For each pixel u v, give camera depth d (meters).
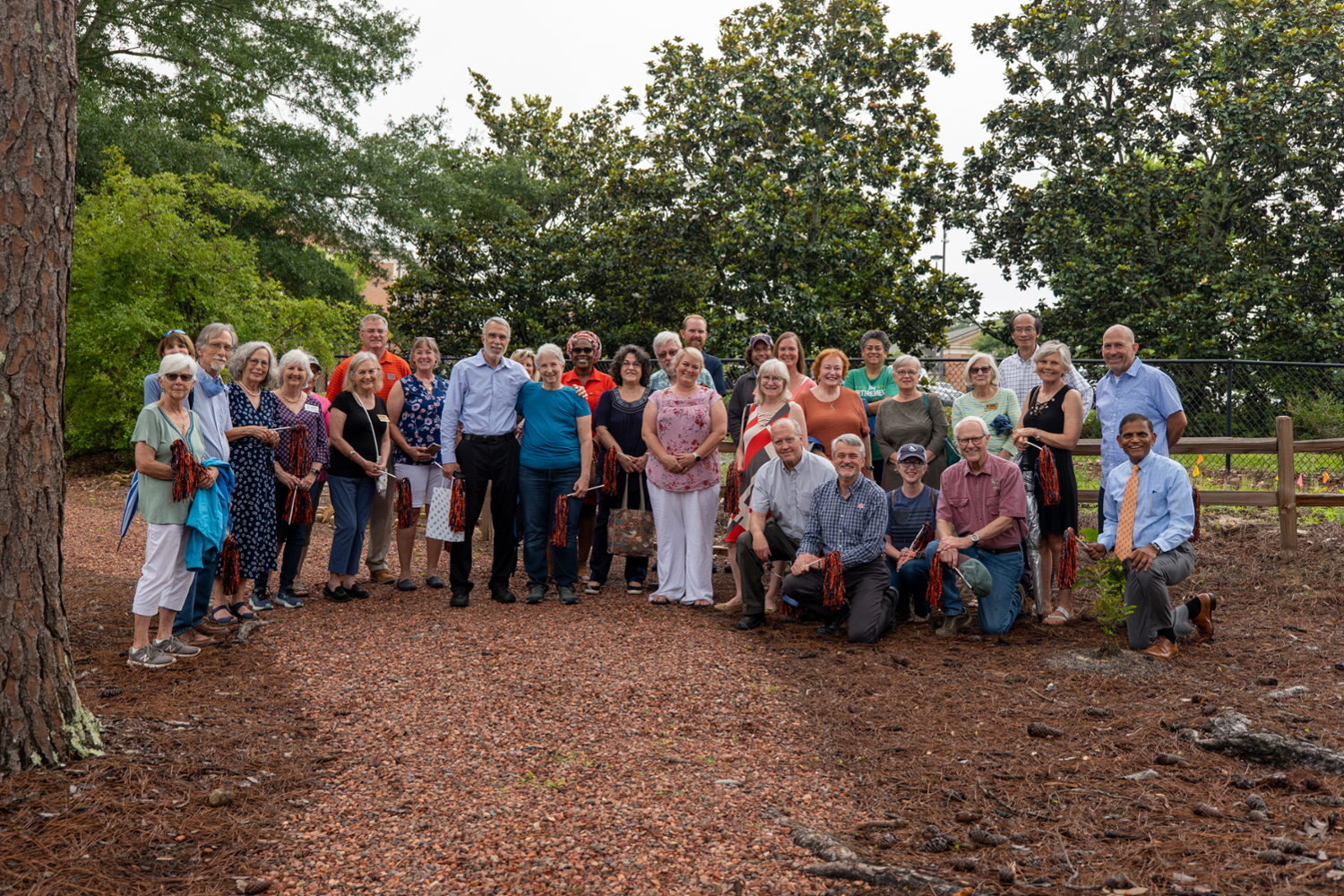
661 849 2.96
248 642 5.27
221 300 13.55
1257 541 8.10
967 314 17.73
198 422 4.80
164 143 15.94
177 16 17.50
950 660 5.11
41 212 3.36
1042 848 2.98
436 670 4.81
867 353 7.35
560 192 22.27
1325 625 5.92
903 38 18.36
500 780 3.49
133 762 3.52
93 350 12.80
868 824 3.15
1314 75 17.17
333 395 7.32
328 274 19.36
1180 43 18.09
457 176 19.83
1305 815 3.19
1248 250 18.19
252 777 3.49
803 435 6.22
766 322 16.59
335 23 18.77
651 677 4.75
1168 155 18.44
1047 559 6.17
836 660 5.14
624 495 6.65
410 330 20.36
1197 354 16.84
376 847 2.97
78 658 4.89
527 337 19.91
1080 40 18.53
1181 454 7.82
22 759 3.39
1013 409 6.32
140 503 4.80
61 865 2.82
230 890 2.72
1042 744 3.90
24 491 3.37
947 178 20.33
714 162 18.72
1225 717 4.02
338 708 4.26
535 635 5.50
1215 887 2.71
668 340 7.09
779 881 2.77
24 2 3.30
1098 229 18.72
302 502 6.00
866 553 5.59
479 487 6.30
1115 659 5.01
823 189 17.14
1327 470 10.85
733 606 6.39
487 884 2.75
